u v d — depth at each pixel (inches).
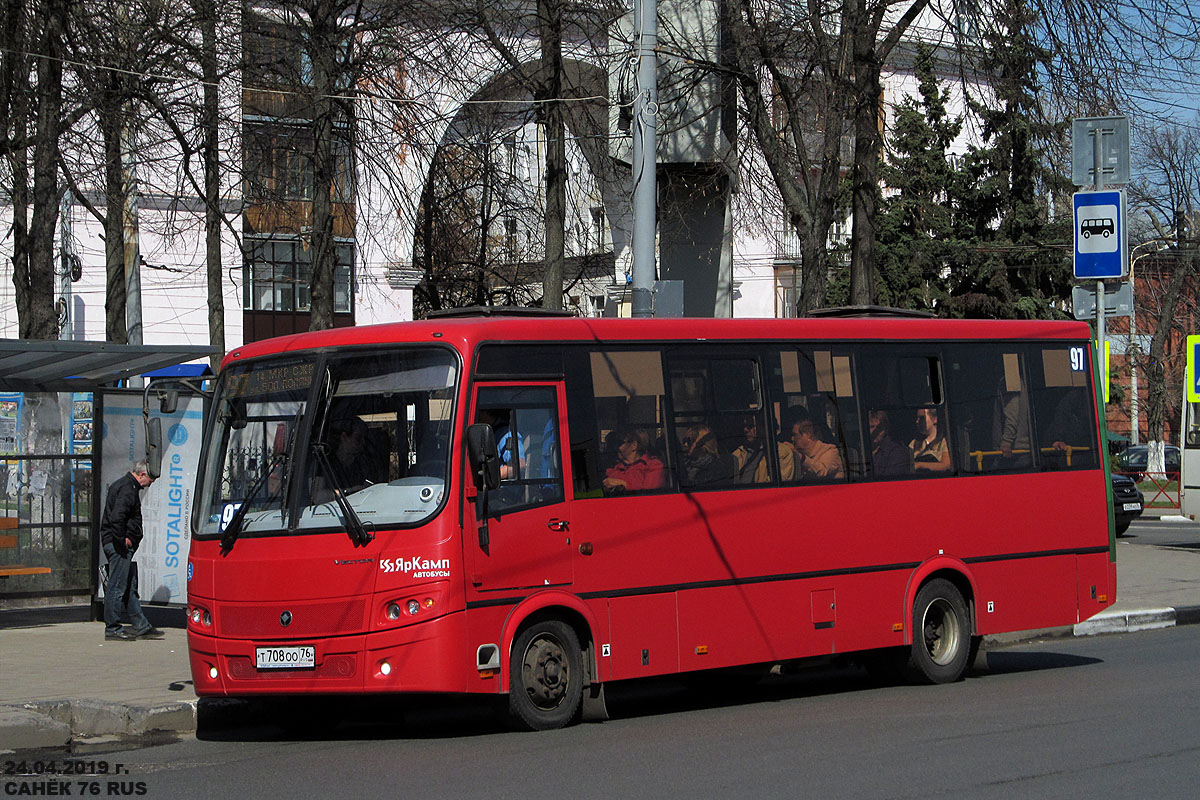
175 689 426.3
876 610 463.8
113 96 719.1
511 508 377.7
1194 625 671.1
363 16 803.4
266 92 846.5
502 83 957.2
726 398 435.8
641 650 401.7
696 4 748.6
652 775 313.1
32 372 567.5
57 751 362.9
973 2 713.6
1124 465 1760.6
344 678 360.8
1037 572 513.3
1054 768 318.0
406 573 359.9
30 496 593.9
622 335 414.6
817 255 760.3
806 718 404.8
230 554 377.4
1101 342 632.4
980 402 506.0
